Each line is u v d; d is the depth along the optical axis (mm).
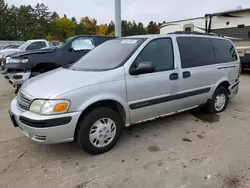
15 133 3764
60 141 2744
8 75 6004
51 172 2689
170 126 4035
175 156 3002
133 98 3217
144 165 2803
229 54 4801
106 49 3783
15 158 2998
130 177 2570
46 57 6105
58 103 2629
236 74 4953
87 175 2623
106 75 2990
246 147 3225
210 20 10633
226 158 2932
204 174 2600
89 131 2916
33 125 2629
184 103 3922
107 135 3092
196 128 3938
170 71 3592
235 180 2486
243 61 9742
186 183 2453
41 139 2688
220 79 4492
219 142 3395
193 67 3947
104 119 3037
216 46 4523
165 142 3416
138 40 3537
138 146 3295
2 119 4426
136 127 3992
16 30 53438
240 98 5957
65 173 2666
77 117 2746
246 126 4012
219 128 3930
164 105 3604
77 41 6773
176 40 3801
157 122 4223
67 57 6422
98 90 2879
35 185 2453
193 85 3975
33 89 2891
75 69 3459
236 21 9766
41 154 3100
